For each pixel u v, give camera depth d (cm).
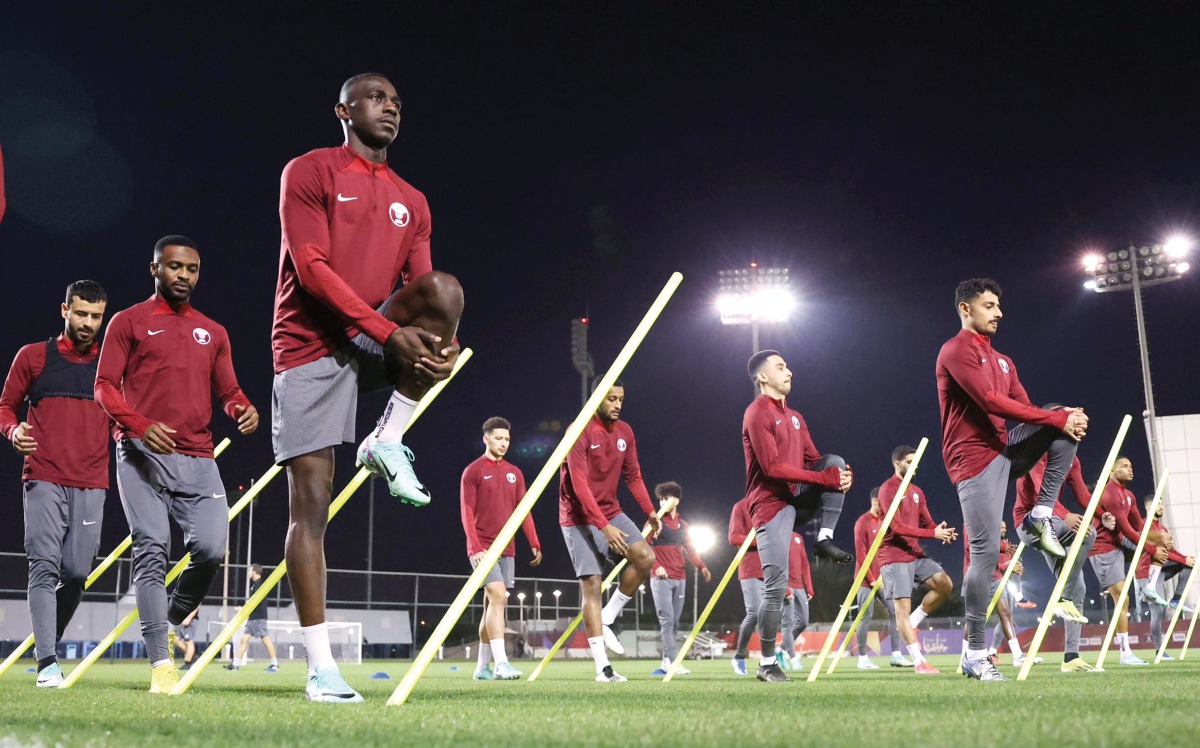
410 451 285
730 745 153
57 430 491
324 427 287
